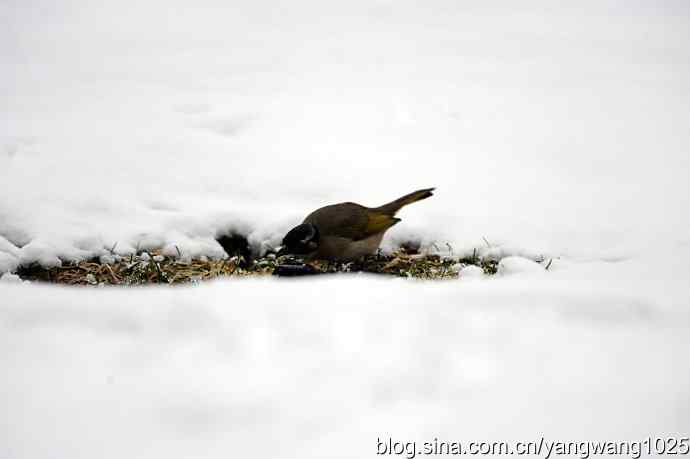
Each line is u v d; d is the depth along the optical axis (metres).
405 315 6.48
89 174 12.58
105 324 6.36
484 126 15.31
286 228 11.51
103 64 19.03
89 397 5.41
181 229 11.45
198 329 6.27
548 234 11.11
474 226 11.41
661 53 20.42
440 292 6.94
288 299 6.74
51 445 4.95
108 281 10.42
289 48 20.73
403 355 5.88
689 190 12.42
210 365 5.78
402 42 21.42
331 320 6.36
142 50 20.34
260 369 5.72
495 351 6.01
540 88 17.70
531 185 12.67
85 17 23.56
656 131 15.05
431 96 17.00
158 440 5.00
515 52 20.55
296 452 4.91
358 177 12.93
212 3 25.47
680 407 5.38
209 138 14.16
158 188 12.39
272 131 14.72
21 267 10.58
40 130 14.30
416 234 11.47
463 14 24.27
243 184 12.62
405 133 14.80
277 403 5.36
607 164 13.54
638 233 10.98
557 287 7.05
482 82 18.12
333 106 16.19
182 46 20.81
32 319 6.43
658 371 5.78
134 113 15.48
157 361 5.86
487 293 6.85
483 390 5.53
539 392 5.51
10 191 11.81
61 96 16.45
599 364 5.88
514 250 10.83
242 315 6.39
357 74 18.56
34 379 5.63
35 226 11.16
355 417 5.23
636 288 7.45
